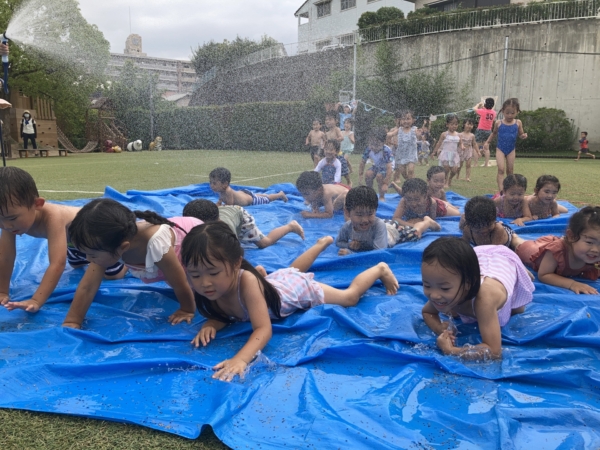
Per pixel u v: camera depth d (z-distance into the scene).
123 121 28.14
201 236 2.12
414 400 1.81
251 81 28.12
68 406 1.79
